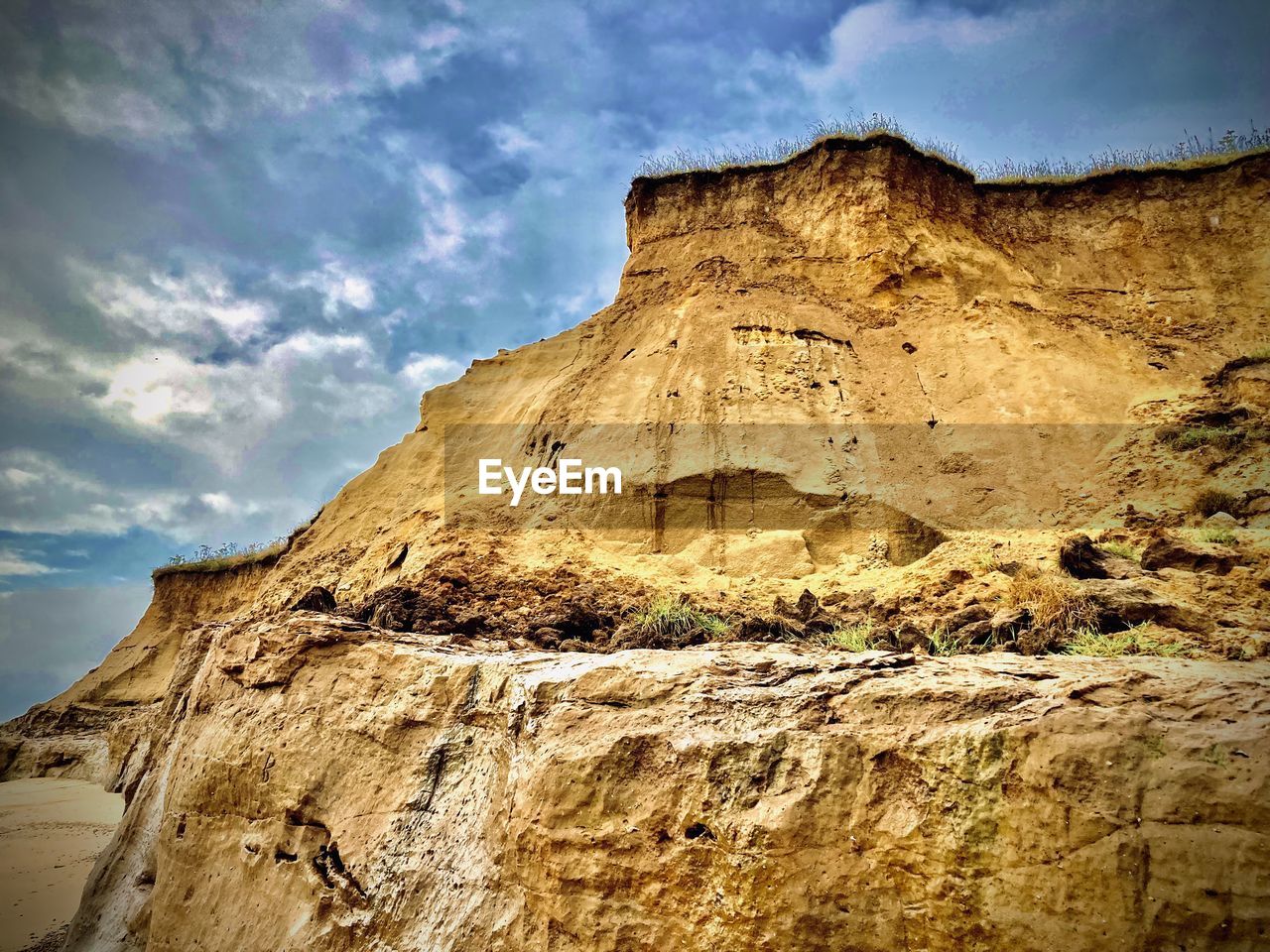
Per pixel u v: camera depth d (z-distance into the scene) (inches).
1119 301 657.6
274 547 1019.3
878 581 378.9
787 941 172.9
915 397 534.6
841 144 692.1
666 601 359.9
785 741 193.6
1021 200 742.5
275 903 259.1
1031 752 167.5
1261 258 653.9
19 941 446.3
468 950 210.5
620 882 193.0
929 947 166.2
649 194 770.8
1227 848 143.8
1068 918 153.4
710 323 577.0
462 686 257.4
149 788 378.9
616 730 210.1
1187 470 423.8
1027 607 274.4
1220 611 251.0
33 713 1117.7
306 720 282.8
